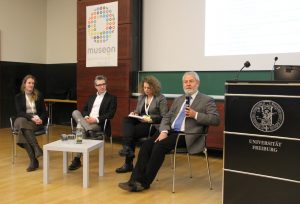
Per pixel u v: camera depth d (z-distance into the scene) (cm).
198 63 517
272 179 236
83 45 593
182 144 312
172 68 541
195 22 516
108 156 455
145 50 566
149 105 384
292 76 285
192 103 324
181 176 362
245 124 245
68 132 666
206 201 284
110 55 559
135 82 554
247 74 466
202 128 316
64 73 758
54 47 778
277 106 232
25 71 747
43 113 419
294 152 227
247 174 246
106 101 418
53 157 443
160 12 549
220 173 378
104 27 564
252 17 467
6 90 713
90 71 584
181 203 279
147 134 367
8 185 321
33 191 304
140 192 305
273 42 452
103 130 408
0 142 552
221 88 485
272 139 235
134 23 546
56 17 771
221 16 493
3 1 700
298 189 226
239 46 480
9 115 721
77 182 333
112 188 316
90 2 579
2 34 701
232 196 252
